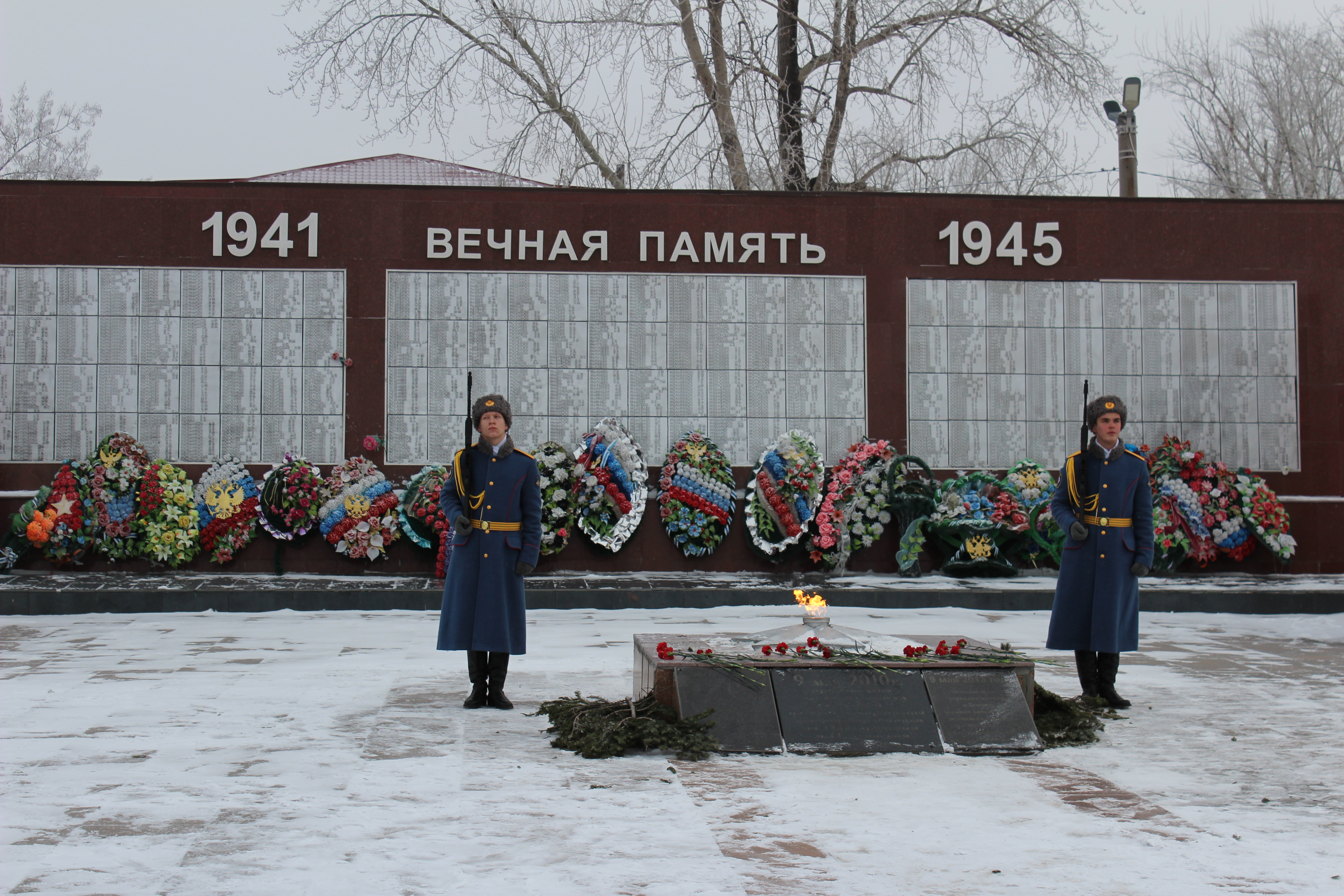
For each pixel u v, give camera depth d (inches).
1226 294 571.2
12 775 191.5
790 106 816.3
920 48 823.1
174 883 139.2
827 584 502.0
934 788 189.6
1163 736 233.0
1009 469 558.9
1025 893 138.7
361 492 520.4
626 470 534.9
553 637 374.0
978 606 470.9
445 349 543.8
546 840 158.4
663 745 210.4
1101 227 568.4
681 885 140.1
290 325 539.2
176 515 512.4
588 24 781.3
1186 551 538.9
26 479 527.5
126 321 533.6
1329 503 565.9
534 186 781.9
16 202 532.4
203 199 538.6
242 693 268.2
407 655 330.6
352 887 138.5
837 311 557.9
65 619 422.3
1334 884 142.8
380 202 544.1
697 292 553.0
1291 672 317.7
